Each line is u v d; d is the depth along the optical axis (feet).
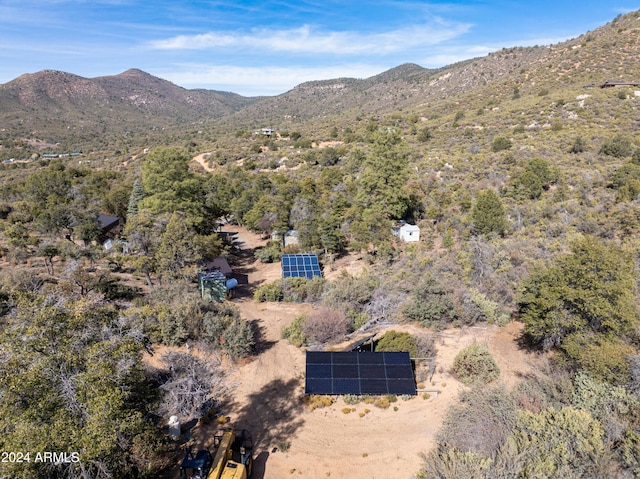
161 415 52.49
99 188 195.31
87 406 33.27
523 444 36.70
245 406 56.39
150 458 41.93
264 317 87.97
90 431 31.53
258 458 46.91
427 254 106.63
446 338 70.38
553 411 39.40
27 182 191.93
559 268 59.62
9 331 35.76
